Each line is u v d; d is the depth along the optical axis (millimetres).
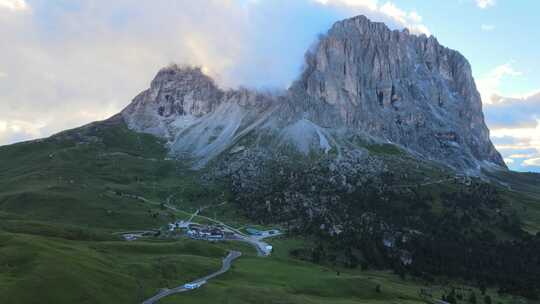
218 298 157125
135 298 147625
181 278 177125
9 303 124875
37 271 141500
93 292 140500
